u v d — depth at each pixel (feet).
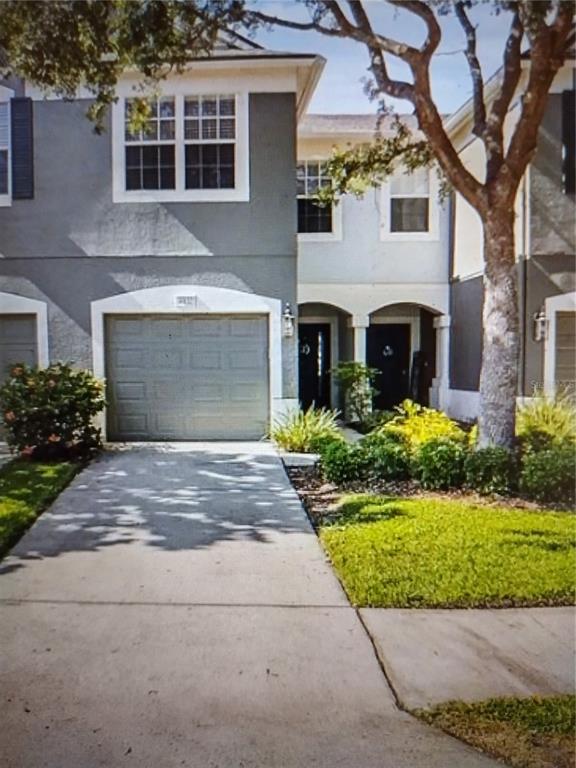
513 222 29.94
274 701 11.72
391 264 51.70
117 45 25.49
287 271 38.91
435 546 19.84
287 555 19.72
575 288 38.29
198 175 38.65
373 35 28.37
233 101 38.24
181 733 10.75
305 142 50.85
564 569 17.89
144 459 34.12
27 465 32.17
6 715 11.25
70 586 17.20
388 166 39.06
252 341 39.55
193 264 38.88
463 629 14.62
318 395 57.06
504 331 29.43
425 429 34.40
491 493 26.58
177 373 39.65
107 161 38.55
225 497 26.66
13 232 38.96
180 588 17.10
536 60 26.66
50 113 38.42
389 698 11.84
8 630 14.57
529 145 28.45
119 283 39.01
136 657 13.33
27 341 39.60
